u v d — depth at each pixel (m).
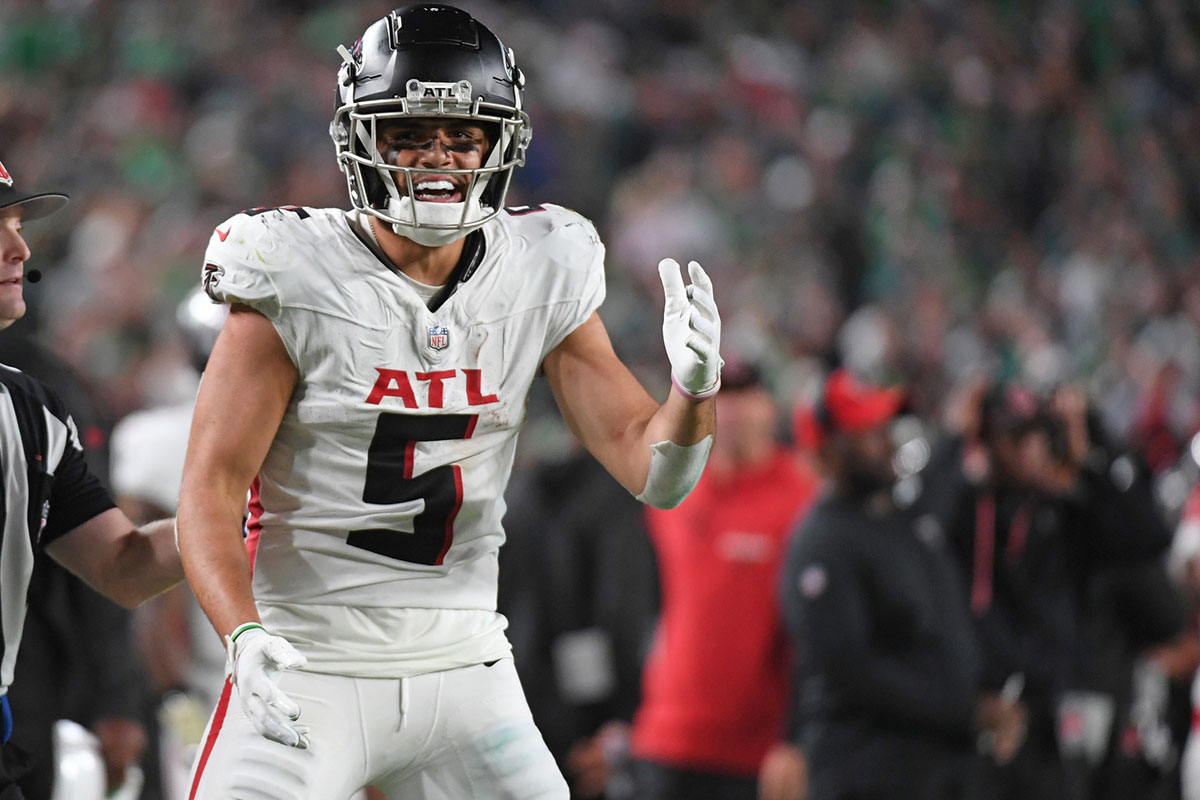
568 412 9.98
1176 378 30.84
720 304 38.28
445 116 9.16
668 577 18.14
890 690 15.32
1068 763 16.62
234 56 45.16
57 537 10.34
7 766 10.09
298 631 9.48
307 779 9.24
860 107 48.12
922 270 41.00
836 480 15.73
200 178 40.62
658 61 50.47
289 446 9.46
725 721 17.53
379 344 9.31
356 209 9.59
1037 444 16.17
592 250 9.88
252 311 9.23
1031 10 50.25
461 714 9.68
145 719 14.96
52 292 34.19
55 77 43.84
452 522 9.65
